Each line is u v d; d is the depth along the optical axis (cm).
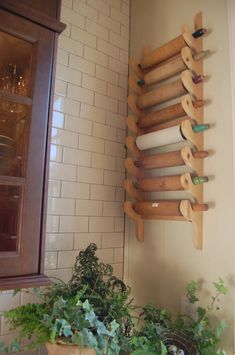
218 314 102
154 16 144
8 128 96
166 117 123
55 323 80
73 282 103
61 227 124
